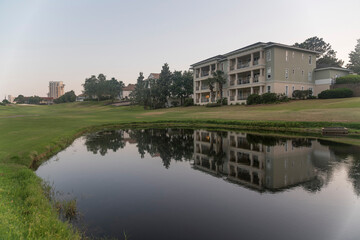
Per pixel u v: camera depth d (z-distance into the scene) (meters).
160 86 74.31
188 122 35.12
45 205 6.45
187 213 6.90
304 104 37.12
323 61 65.81
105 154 15.34
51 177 10.38
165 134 24.86
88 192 8.58
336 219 6.39
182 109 57.28
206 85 61.00
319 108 32.19
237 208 7.18
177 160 13.66
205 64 59.00
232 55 50.12
